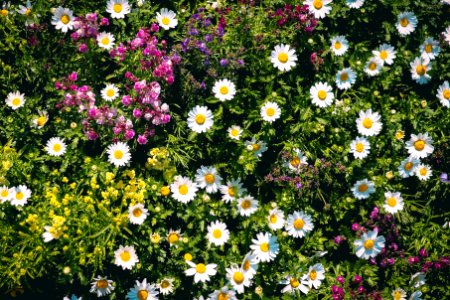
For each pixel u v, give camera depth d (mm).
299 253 1562
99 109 1524
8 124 1557
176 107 1583
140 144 1563
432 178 1620
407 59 1654
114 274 1526
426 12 1657
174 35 1608
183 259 1528
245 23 1591
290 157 1569
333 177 1597
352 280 1568
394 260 1570
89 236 1463
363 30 1665
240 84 1598
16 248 1475
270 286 1548
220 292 1511
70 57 1576
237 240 1542
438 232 1601
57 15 1564
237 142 1566
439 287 1580
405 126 1636
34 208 1485
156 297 1518
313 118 1602
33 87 1588
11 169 1521
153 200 1544
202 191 1558
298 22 1597
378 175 1613
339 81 1624
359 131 1597
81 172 1524
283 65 1583
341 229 1596
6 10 1567
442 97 1621
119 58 1560
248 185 1592
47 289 1527
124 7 1595
